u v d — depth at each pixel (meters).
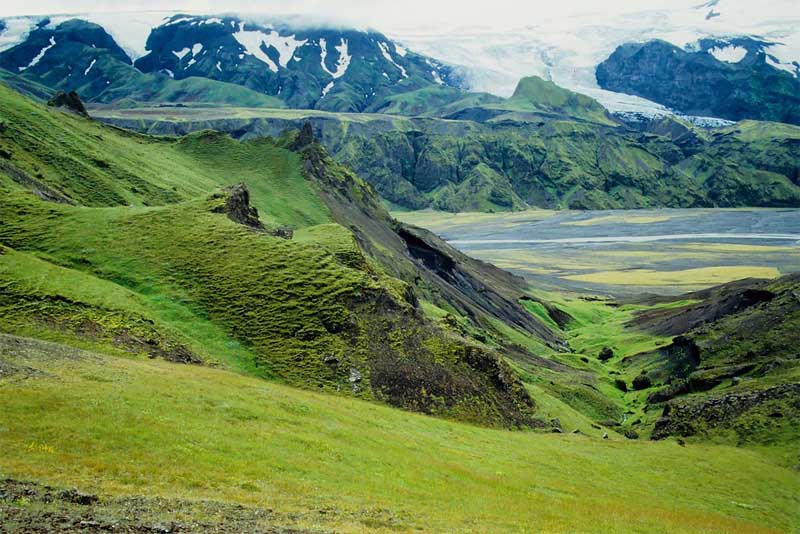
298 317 83.81
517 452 63.75
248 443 40.94
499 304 198.00
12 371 42.22
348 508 33.78
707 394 101.88
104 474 31.52
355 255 111.50
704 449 80.00
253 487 34.06
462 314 167.88
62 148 150.62
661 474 67.94
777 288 144.00
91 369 47.41
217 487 33.12
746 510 59.88
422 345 88.31
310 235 119.81
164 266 87.88
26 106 160.38
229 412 46.38
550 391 114.25
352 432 51.31
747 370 109.44
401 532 31.19
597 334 191.38
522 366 128.00
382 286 94.00
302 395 60.50
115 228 95.38
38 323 63.19
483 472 51.72
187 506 29.06
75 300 68.88
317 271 92.50
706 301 177.00
